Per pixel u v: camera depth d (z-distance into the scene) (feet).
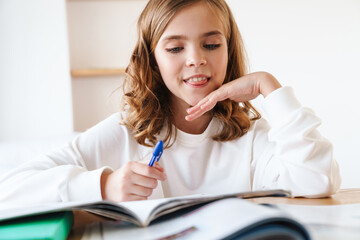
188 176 3.65
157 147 2.61
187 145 3.70
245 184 3.62
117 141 3.71
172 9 3.28
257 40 8.78
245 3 8.72
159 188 3.45
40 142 6.23
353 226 1.64
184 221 1.66
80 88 8.45
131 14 8.64
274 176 3.20
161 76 3.86
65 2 7.94
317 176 2.76
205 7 3.28
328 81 8.87
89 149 3.58
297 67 8.84
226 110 3.73
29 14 7.82
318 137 2.92
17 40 7.79
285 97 3.06
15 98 7.78
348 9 8.82
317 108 8.87
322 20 8.83
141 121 3.67
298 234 1.31
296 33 8.82
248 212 1.44
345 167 8.79
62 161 3.32
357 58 8.84
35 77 7.82
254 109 4.09
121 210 1.68
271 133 3.03
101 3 8.56
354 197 2.69
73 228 1.89
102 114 8.50
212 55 3.30
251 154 3.71
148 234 1.55
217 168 3.68
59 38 7.88
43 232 1.44
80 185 2.55
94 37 8.57
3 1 7.77
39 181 2.64
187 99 3.40
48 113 7.84
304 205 2.22
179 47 3.32
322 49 8.84
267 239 1.27
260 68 8.79
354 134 8.83
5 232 1.47
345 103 8.87
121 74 8.37
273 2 8.76
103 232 1.68
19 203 2.57
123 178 2.57
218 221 1.45
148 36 3.76
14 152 5.76
